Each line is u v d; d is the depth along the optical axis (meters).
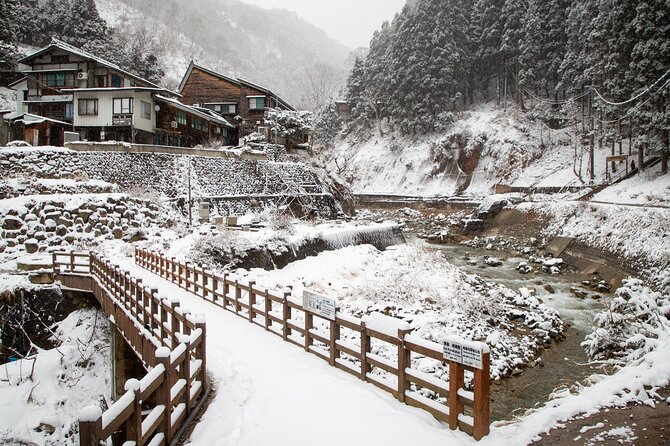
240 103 52.62
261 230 24.69
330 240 26.75
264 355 9.38
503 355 13.96
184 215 30.19
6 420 13.40
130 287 12.78
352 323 8.14
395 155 65.88
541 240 33.72
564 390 11.22
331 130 78.25
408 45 64.75
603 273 25.20
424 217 50.94
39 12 65.06
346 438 5.95
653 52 30.62
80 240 23.91
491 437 5.86
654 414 6.70
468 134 58.75
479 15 67.81
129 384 5.03
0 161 27.33
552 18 55.25
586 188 39.84
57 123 36.59
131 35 104.38
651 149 32.91
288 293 10.40
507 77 67.00
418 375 6.79
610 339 13.74
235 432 6.32
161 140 40.41
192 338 7.15
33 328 18.73
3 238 22.53
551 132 55.59
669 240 22.64
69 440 13.20
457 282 20.55
